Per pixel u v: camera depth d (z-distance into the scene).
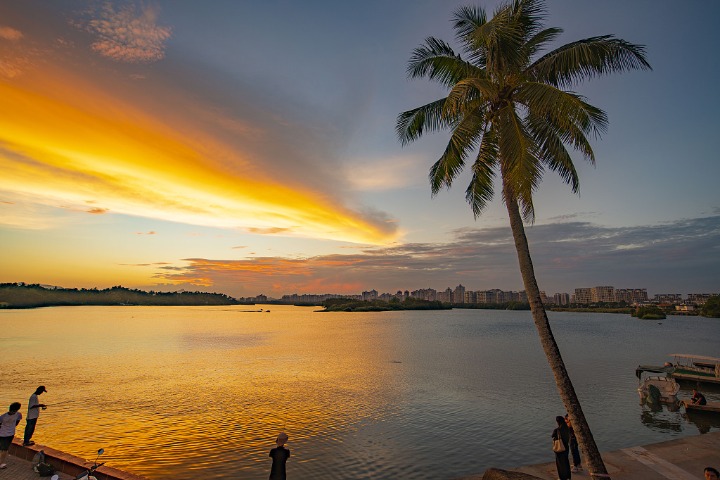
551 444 20.50
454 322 172.00
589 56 11.23
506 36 11.02
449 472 17.00
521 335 96.94
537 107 11.46
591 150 12.69
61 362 48.25
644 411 27.30
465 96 11.05
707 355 57.62
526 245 12.61
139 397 30.70
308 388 34.50
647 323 164.38
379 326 138.88
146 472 16.70
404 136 15.29
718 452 15.88
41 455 12.45
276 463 10.94
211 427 23.09
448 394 32.12
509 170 11.90
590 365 48.12
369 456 18.78
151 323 143.25
